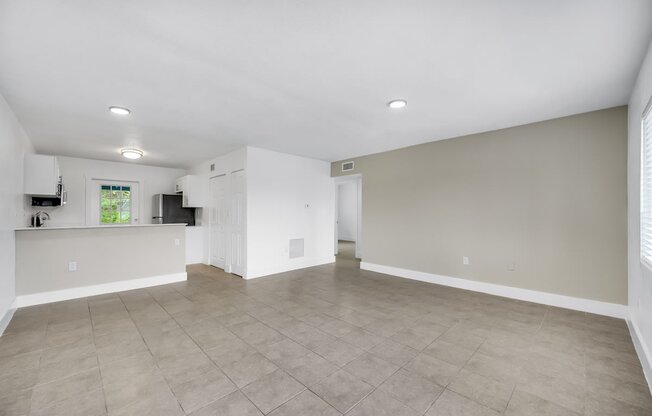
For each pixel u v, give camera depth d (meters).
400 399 1.83
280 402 1.79
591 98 2.97
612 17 1.74
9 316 3.13
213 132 4.19
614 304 3.19
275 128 4.01
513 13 1.71
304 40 1.99
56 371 2.13
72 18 1.74
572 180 3.46
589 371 2.14
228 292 4.21
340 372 2.13
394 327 2.95
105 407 1.74
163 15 1.72
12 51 2.08
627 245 3.12
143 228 4.57
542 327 2.94
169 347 2.51
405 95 2.91
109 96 2.89
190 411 1.71
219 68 2.37
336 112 3.38
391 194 5.35
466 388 1.94
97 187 6.28
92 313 3.35
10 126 3.16
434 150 4.73
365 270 5.75
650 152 2.35
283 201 5.62
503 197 4.00
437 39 1.98
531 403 1.79
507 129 3.97
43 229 3.76
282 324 3.03
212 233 6.27
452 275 4.52
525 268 3.81
